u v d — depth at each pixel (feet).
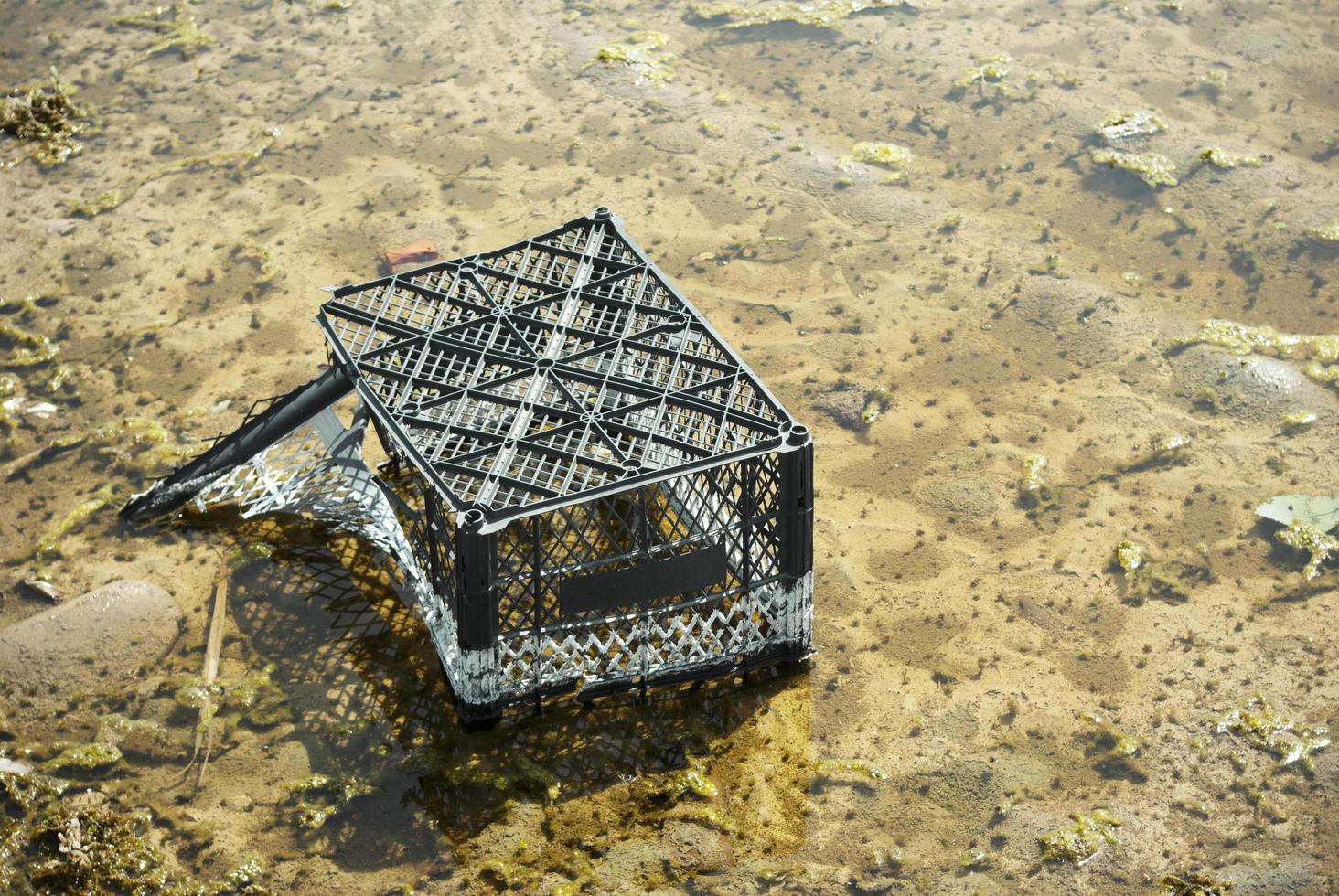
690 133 48.78
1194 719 29.12
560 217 44.24
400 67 52.80
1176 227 44.21
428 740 28.35
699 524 30.55
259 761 27.86
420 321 32.19
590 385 29.35
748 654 29.71
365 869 25.85
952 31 54.85
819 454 35.96
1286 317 40.45
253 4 56.49
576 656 28.71
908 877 25.94
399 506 31.12
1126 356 39.19
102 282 41.52
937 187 46.21
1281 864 26.20
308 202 45.09
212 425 36.35
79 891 25.49
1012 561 32.96
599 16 55.93
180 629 30.73
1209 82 51.49
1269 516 34.12
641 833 26.61
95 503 34.12
